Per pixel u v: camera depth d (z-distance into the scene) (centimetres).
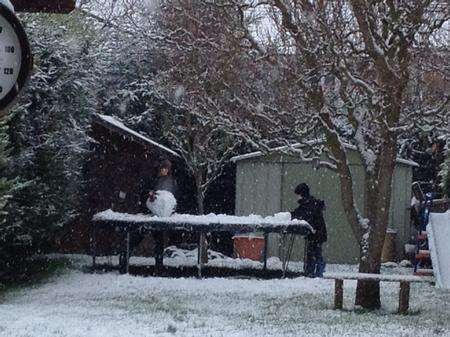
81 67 1619
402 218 2134
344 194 1293
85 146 1836
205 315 1184
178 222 1659
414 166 2219
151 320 1110
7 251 1548
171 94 1806
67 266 1767
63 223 1675
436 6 1141
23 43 442
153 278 1617
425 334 1030
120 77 2389
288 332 1028
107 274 1670
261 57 1208
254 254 2077
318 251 1734
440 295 1494
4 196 1252
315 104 1222
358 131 1288
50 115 1558
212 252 2166
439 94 1208
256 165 2136
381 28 1209
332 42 1127
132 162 2056
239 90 1351
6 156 1347
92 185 2048
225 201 2409
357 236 1305
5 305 1248
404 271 1831
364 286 1309
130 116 2377
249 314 1209
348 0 1158
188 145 2050
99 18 2328
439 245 1566
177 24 1485
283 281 1625
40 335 933
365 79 1270
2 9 436
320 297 1433
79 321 1068
